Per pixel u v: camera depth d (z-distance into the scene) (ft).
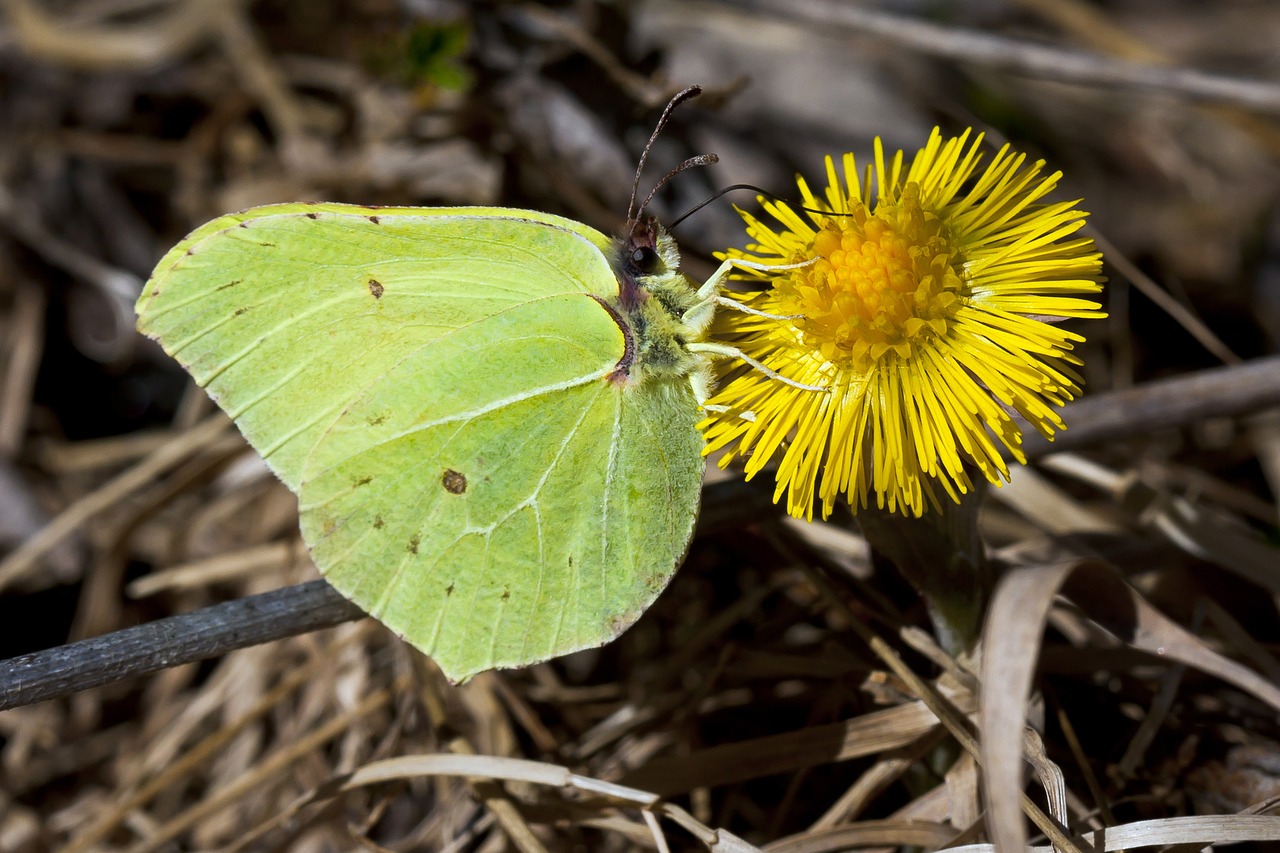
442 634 0.73
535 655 0.73
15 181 0.93
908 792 0.75
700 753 0.75
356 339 0.73
